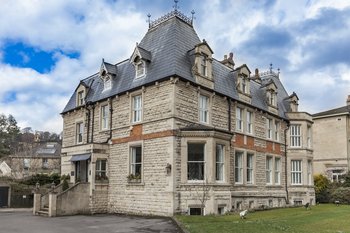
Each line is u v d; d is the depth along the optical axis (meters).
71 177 27.31
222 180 22.80
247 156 28.39
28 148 78.75
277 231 12.99
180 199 21.16
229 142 23.45
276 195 31.09
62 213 23.06
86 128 29.11
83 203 24.11
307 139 35.38
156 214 21.62
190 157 22.06
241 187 26.67
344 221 16.67
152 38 26.38
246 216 19.59
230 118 26.27
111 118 26.39
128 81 25.61
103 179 25.34
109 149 26.08
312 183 35.16
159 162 22.02
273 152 31.72
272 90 32.50
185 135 21.77
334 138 47.69
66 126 31.98
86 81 31.69
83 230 15.71
